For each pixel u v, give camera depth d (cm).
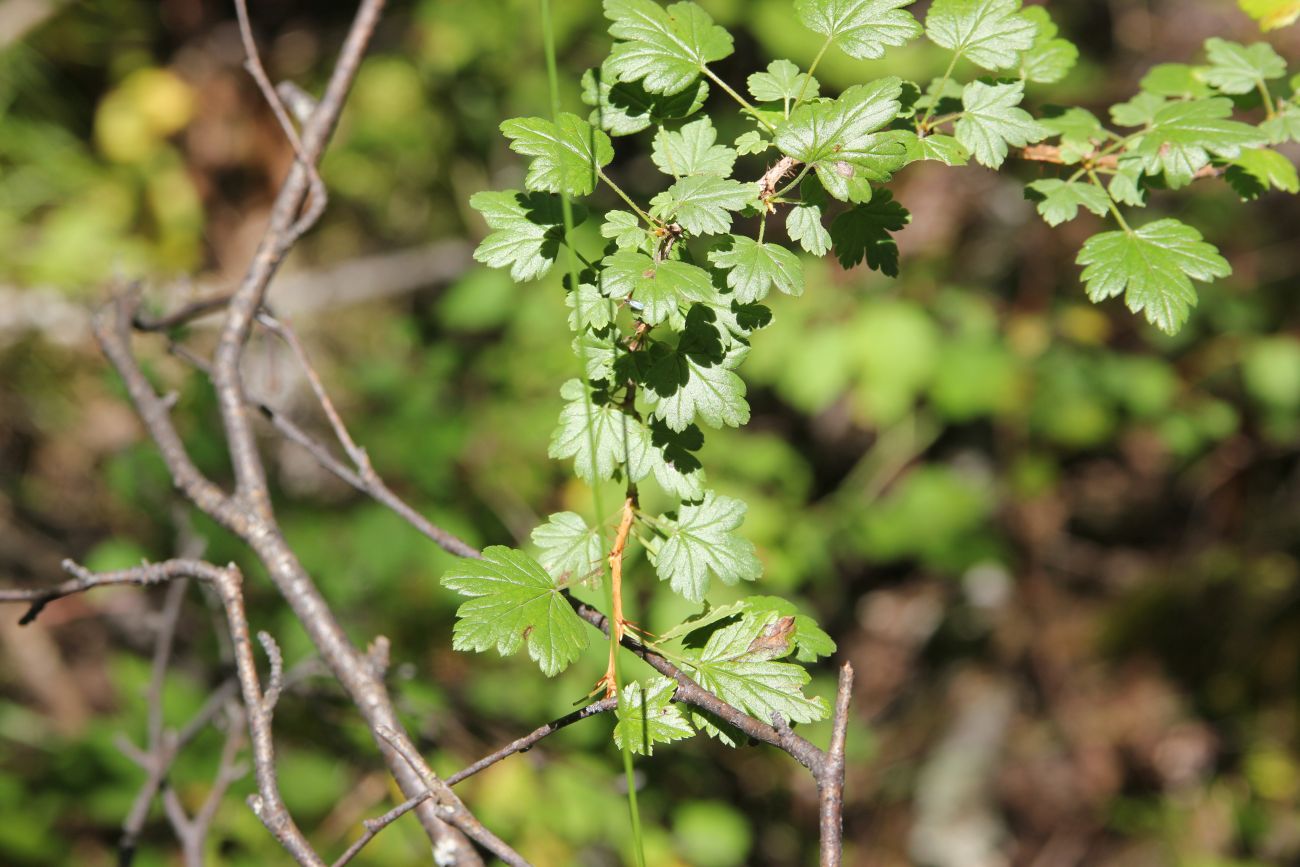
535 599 123
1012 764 499
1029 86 459
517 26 497
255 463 188
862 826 489
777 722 121
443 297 518
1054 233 491
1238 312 497
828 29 135
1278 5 176
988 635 525
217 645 398
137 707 361
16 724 416
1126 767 497
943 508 464
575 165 125
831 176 123
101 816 350
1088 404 477
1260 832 480
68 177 480
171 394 206
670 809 384
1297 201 512
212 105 514
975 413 455
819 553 445
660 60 133
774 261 122
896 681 520
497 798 334
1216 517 536
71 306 460
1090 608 530
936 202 489
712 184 125
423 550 390
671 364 126
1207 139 151
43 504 454
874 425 494
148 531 439
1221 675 510
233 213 518
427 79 523
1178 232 148
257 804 136
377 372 438
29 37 478
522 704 371
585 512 424
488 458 436
